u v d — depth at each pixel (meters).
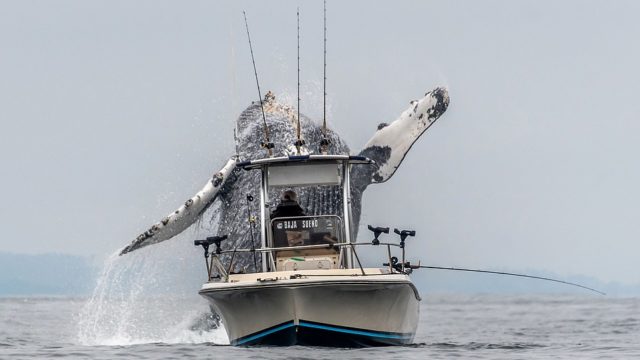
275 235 78.19
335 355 68.50
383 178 104.38
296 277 70.50
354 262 80.00
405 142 104.25
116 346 83.38
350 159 77.88
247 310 72.69
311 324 70.88
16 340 96.81
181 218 94.75
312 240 77.81
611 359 74.50
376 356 68.62
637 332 116.00
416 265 78.88
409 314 76.69
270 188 79.56
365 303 71.38
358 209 103.50
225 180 97.06
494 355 75.38
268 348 72.94
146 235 93.94
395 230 75.06
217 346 80.25
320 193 94.38
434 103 104.12
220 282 72.94
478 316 189.25
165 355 72.25
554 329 127.56
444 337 111.25
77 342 92.06
